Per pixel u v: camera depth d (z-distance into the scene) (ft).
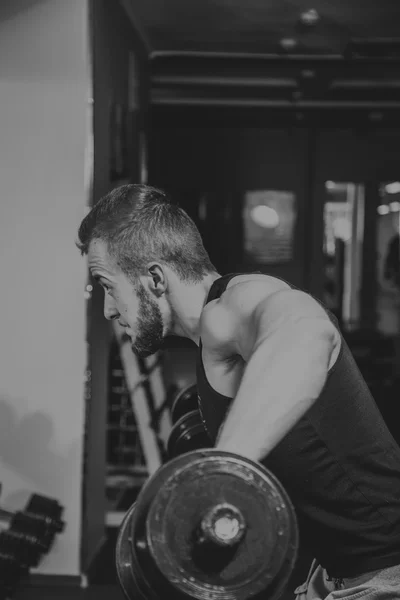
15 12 10.63
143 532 2.52
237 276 3.62
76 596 10.34
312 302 3.13
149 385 14.42
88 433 10.82
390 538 3.82
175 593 2.52
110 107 12.56
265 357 2.83
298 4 15.65
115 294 3.91
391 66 21.94
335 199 37.09
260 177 30.50
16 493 10.82
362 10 16.16
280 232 30.78
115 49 13.21
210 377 3.57
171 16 16.25
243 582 2.54
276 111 28.76
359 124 30.14
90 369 10.84
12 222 10.74
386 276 34.17
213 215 30.73
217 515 2.47
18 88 10.69
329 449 3.67
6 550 9.10
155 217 3.76
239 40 18.83
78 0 10.59
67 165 10.68
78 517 10.78
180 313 3.84
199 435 5.23
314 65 21.81
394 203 36.81
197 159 30.37
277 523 2.55
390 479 3.83
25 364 10.77
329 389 3.58
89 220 3.86
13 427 10.81
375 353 25.36
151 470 13.50
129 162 15.26
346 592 3.90
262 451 2.64
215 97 26.30
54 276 10.71
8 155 10.73
